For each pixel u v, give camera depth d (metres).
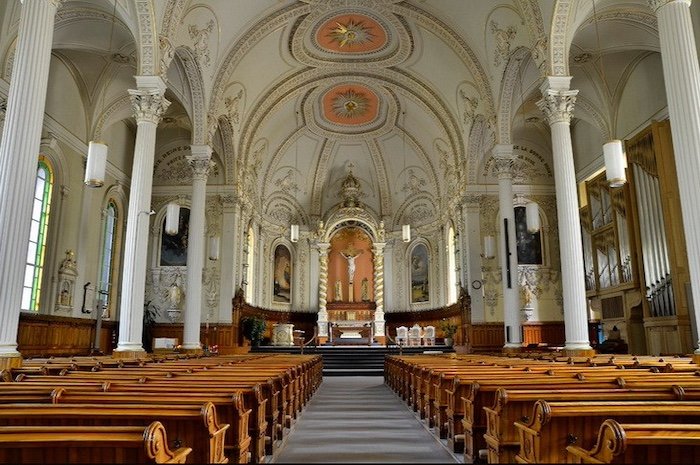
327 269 30.30
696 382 5.57
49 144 16.44
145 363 10.26
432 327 25.61
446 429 7.74
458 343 24.17
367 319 29.53
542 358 12.31
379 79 23.61
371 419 9.66
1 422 3.76
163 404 4.31
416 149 28.38
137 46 13.34
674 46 9.50
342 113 26.95
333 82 24.03
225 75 18.58
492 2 16.42
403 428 8.69
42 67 8.95
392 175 30.17
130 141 22.36
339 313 29.72
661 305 15.54
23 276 8.31
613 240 18.52
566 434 4.13
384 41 21.06
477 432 6.07
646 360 10.00
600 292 19.39
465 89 20.88
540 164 24.11
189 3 14.82
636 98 18.39
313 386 13.91
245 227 24.31
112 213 21.16
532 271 22.94
